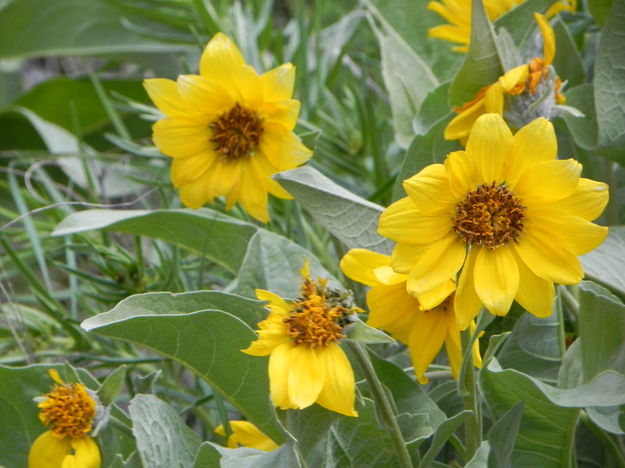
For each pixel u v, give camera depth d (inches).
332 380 25.8
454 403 30.9
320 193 28.7
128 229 32.7
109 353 34.6
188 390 34.8
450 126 29.9
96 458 27.9
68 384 28.3
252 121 30.4
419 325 27.5
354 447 27.9
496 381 28.2
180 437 28.3
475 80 30.2
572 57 33.6
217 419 34.0
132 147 36.9
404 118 35.5
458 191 26.4
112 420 28.1
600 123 31.6
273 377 25.8
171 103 30.5
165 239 32.9
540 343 30.0
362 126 37.8
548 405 28.2
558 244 26.2
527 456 29.1
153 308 27.8
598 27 35.1
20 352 35.3
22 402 29.3
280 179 28.6
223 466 26.8
